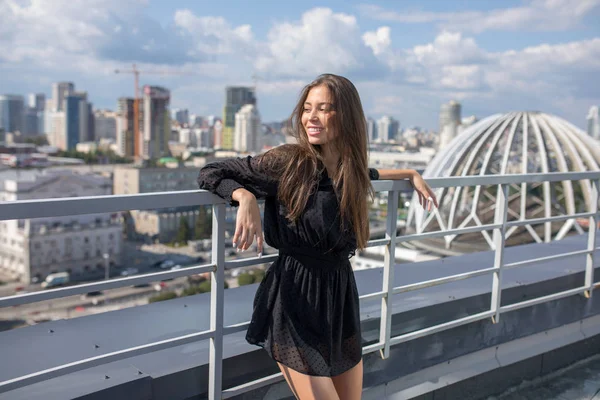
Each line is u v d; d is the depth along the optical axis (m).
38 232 69.69
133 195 1.43
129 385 1.67
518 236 24.66
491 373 2.62
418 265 3.20
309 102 1.61
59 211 1.30
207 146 168.75
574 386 2.75
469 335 2.58
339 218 1.57
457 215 26.16
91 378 1.68
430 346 2.45
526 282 2.94
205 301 2.37
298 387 1.58
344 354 1.72
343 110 1.57
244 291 2.52
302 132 1.64
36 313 56.66
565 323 3.02
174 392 1.75
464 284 2.86
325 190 1.56
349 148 1.58
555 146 25.77
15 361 1.76
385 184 2.00
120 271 72.94
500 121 27.53
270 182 1.54
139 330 2.04
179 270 1.58
